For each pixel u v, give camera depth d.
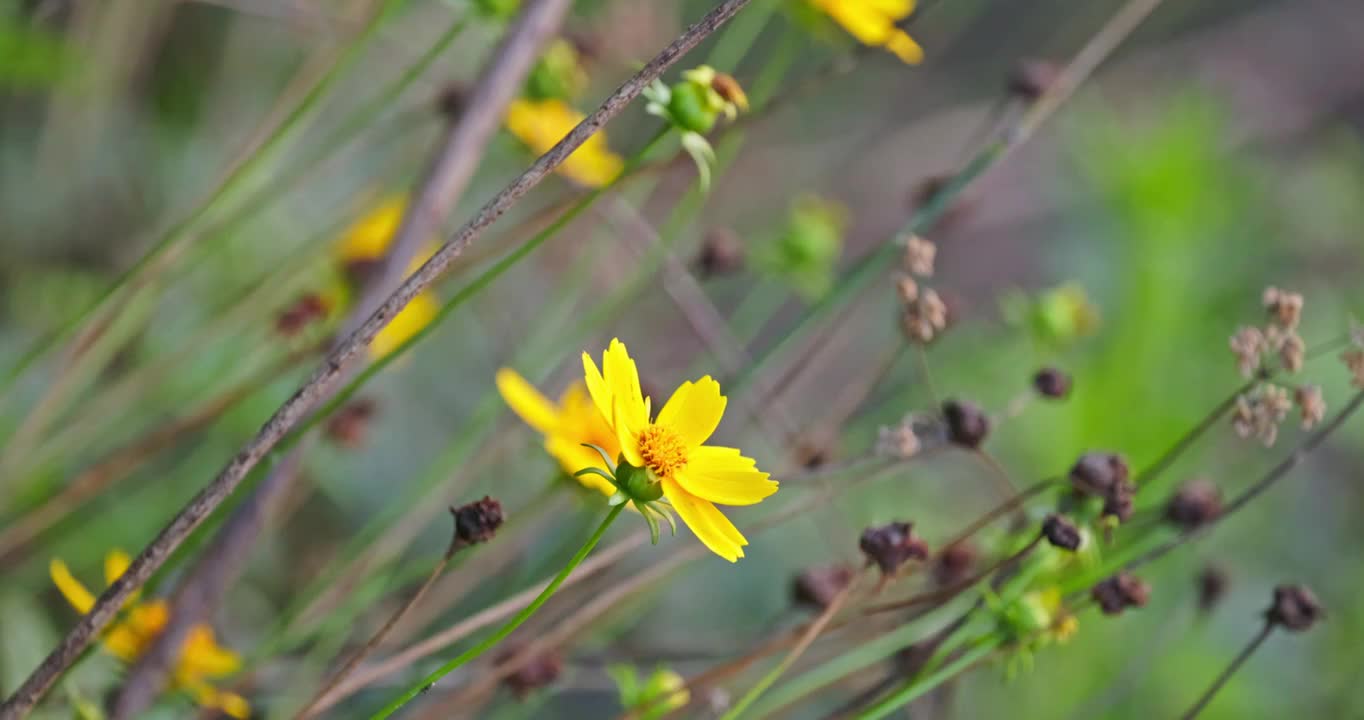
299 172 1.03
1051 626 0.90
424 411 1.31
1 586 1.04
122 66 1.28
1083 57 1.04
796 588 0.99
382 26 0.98
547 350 1.09
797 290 1.23
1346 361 0.91
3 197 1.25
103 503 1.08
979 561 0.99
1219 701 1.24
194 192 1.32
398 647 0.99
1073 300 1.11
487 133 1.00
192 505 0.83
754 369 1.01
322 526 1.24
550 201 1.34
